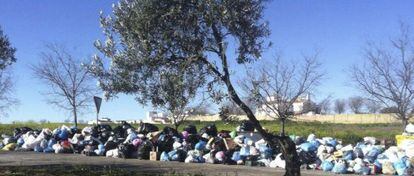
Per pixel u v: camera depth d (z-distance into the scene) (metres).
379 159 19.55
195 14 10.89
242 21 11.08
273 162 19.98
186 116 34.38
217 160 21.38
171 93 11.48
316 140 22.22
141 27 10.90
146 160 22.53
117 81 11.77
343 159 19.66
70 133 27.70
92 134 26.47
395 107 23.00
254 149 21.25
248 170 18.48
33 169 17.39
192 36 11.12
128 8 11.08
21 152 26.42
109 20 11.30
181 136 24.03
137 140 23.83
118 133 26.52
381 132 34.50
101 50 11.50
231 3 10.82
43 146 27.06
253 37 11.30
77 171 16.91
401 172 18.47
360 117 53.00
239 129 23.50
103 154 24.61
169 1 10.89
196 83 11.38
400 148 19.95
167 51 11.24
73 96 34.91
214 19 10.82
